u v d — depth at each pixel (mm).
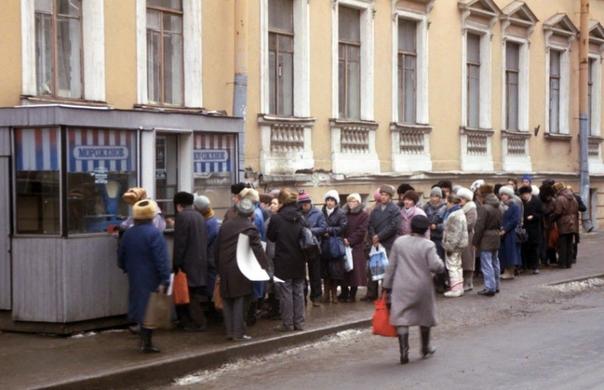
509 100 28062
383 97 22469
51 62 15000
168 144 14008
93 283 12727
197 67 17500
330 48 20797
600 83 32156
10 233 12672
